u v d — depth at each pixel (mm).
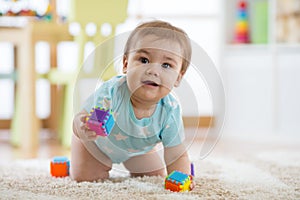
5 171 1533
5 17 2480
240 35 2996
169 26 1252
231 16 3107
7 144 2598
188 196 1167
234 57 2895
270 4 2879
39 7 3094
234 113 2900
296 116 2807
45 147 2453
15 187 1297
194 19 3303
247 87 2883
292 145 2590
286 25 2887
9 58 3223
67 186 1290
